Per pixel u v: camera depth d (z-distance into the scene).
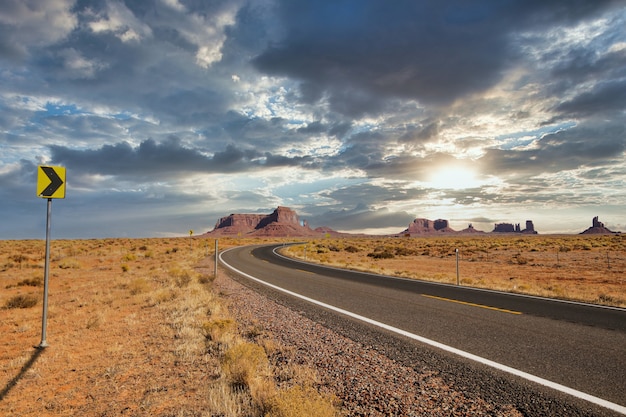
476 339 6.45
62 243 51.94
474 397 4.11
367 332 7.04
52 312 9.76
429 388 4.38
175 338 6.95
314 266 23.83
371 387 4.44
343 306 9.77
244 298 11.27
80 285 14.56
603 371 4.82
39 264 22.66
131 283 13.42
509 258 31.03
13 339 7.37
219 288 13.57
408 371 4.95
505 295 11.53
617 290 14.30
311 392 3.94
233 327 7.39
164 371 5.32
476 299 10.74
